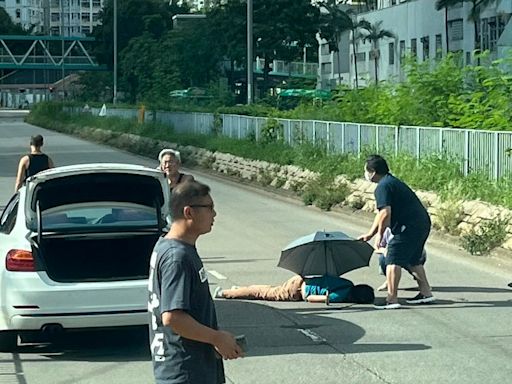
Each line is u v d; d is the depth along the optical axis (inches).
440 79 1075.3
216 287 545.0
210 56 2628.0
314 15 2571.4
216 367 203.8
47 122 3444.9
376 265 626.5
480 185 765.3
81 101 3764.8
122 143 2150.6
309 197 1018.1
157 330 199.8
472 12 2253.9
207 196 203.8
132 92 3284.9
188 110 2009.1
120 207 406.6
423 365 370.3
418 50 2647.6
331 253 494.3
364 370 363.6
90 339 425.7
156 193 410.0
